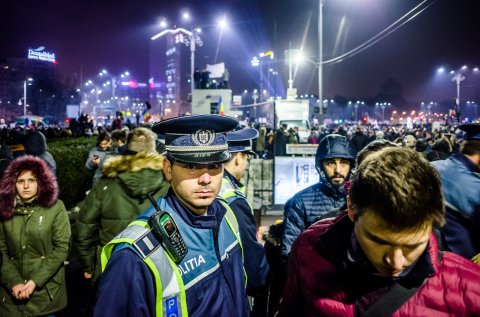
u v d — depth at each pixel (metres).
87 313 4.66
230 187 2.74
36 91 78.44
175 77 163.88
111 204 3.45
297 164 8.97
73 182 9.89
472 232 2.53
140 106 131.50
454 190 2.56
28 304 3.52
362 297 1.56
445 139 11.34
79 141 15.20
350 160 3.23
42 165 3.59
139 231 1.75
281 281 3.28
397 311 1.47
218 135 1.91
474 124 2.63
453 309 1.44
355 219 1.45
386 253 1.38
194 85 25.94
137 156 3.48
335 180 3.23
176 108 128.62
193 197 1.88
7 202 3.50
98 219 3.54
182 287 1.74
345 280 1.59
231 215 2.18
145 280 1.68
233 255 2.06
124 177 3.38
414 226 1.28
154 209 1.88
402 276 1.45
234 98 55.91
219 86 26.44
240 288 2.03
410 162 1.35
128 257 1.67
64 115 80.12
